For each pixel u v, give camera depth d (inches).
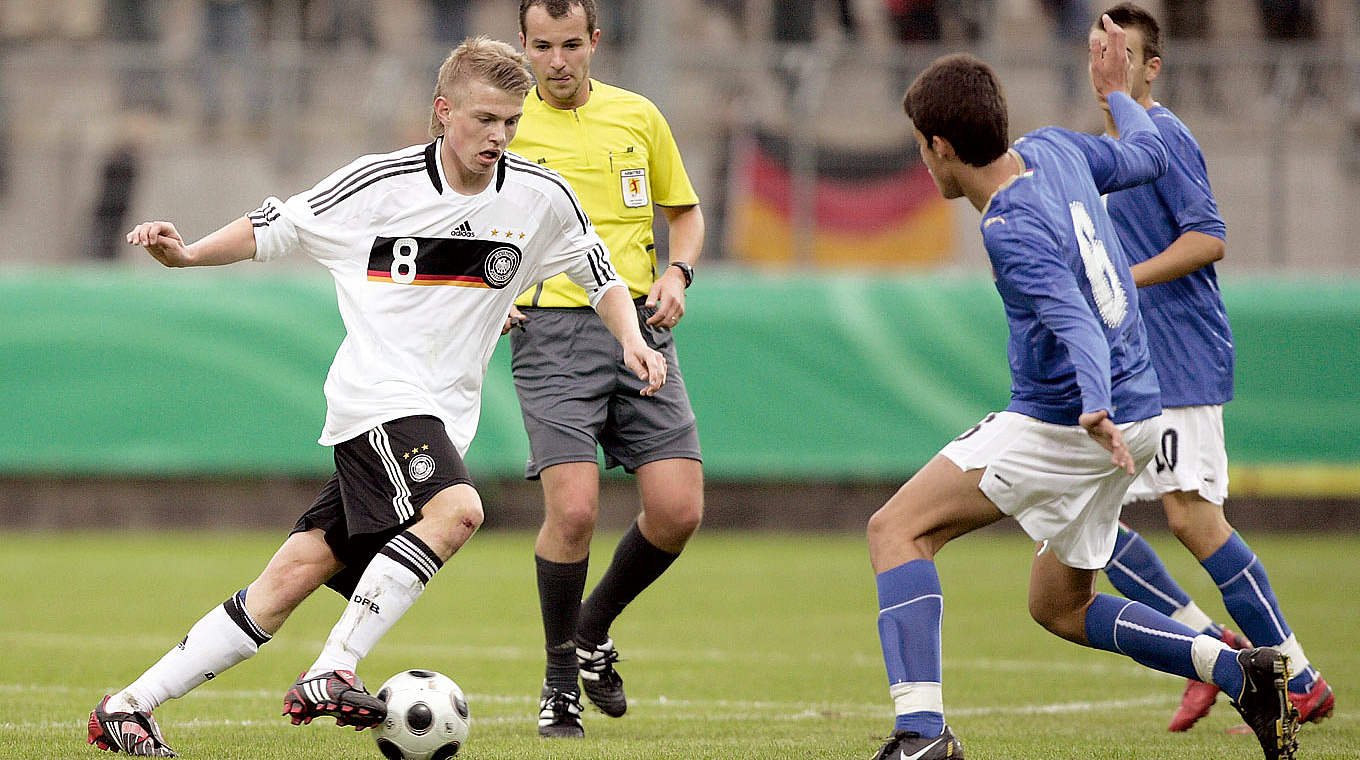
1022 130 2345.0
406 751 612.4
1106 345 555.5
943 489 597.9
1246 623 756.0
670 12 2598.4
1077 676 990.4
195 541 2047.2
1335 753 684.7
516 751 665.0
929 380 2073.1
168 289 2079.2
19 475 2150.6
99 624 1234.6
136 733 617.9
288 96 2329.0
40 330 2071.9
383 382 613.0
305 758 639.8
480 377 646.5
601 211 796.0
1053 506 598.5
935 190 2225.6
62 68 2378.2
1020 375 597.9
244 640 624.4
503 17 2778.1
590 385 774.5
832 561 1852.9
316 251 623.8
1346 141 2251.5
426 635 1197.7
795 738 720.3
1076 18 2652.6
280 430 2075.5
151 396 2075.5
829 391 2079.2
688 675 986.1
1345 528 2166.6
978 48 2342.5
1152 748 693.9
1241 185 2266.2
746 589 1565.0
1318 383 2034.9
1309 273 2246.6
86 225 2305.6
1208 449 765.3
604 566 1681.8
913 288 2082.9
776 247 2234.3
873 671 1007.0
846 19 2578.7
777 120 2245.3
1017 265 565.9
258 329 2076.8
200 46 2699.3
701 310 2091.5
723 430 2080.5
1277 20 2659.9
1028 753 673.6
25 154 2315.5
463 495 600.7
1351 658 1063.6
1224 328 772.6
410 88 2324.1
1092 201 602.5
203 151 2333.9
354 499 611.2
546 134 797.9
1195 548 767.7
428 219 620.4
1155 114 773.3
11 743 668.1
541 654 1078.4
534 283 666.8
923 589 591.8
